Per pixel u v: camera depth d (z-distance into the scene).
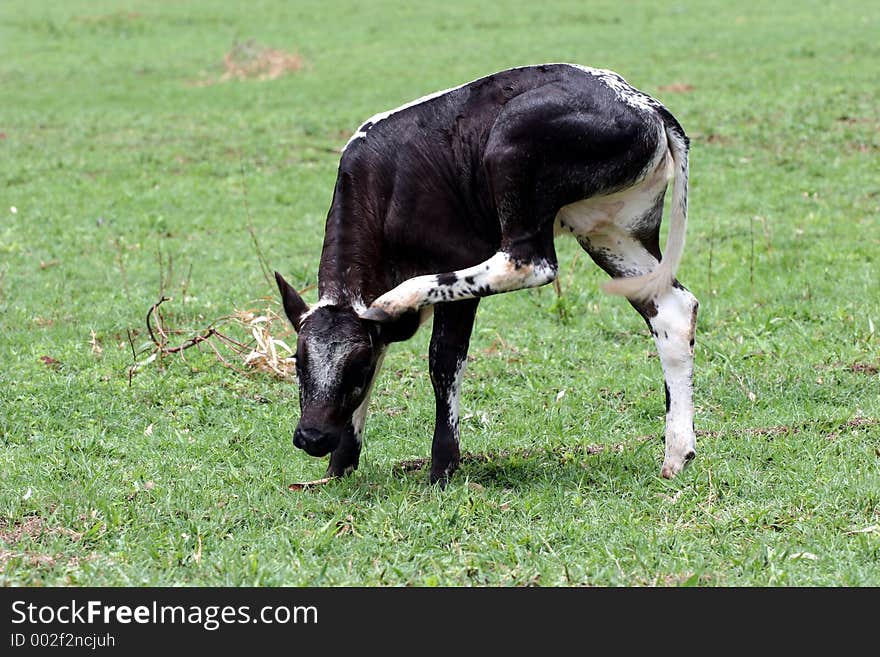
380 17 30.31
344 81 22.56
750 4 29.22
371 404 8.09
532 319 9.97
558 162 6.02
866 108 17.42
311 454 5.91
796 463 6.56
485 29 27.75
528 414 7.82
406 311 6.02
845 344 8.81
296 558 5.51
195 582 5.34
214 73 24.20
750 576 5.29
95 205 14.46
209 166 16.39
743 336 9.20
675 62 22.31
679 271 11.22
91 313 10.16
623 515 5.94
